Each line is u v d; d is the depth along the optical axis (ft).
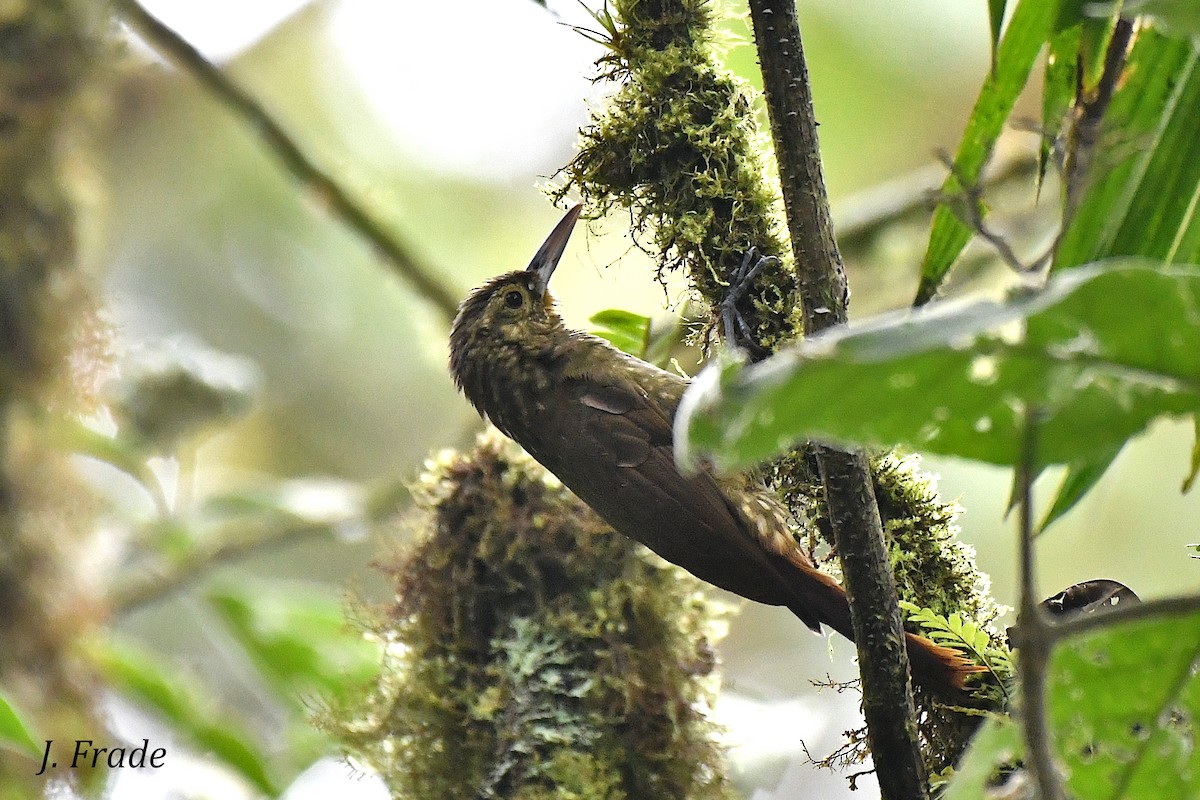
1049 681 11.19
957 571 19.25
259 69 45.68
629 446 23.71
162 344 31.68
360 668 28.68
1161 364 9.16
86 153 30.71
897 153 41.63
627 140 20.36
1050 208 32.99
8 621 28.60
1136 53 15.57
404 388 46.73
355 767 21.43
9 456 29.12
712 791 20.43
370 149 45.96
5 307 29.25
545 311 26.78
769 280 20.29
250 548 31.58
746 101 20.45
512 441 22.08
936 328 8.57
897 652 16.06
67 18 30.12
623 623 20.44
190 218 46.78
